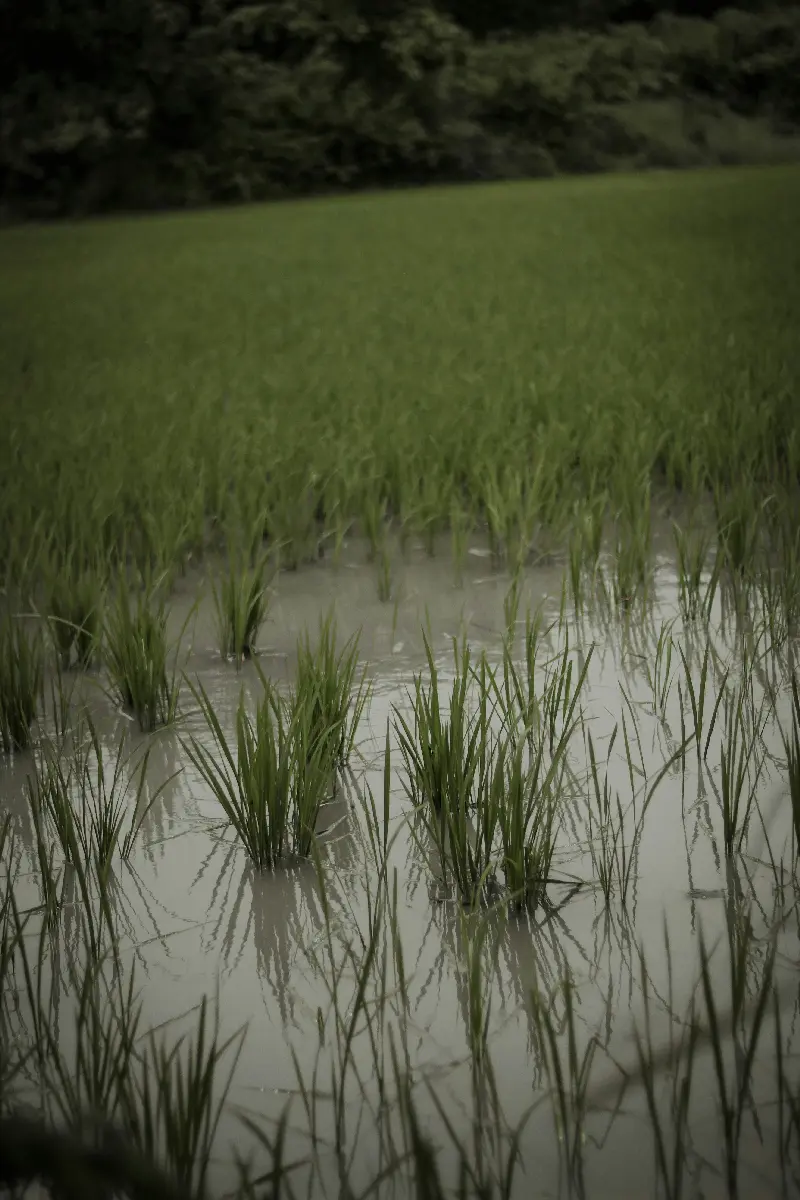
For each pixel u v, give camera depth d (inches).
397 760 126.0
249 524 204.5
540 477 206.8
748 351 321.7
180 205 1370.6
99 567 181.9
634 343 347.3
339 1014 85.4
